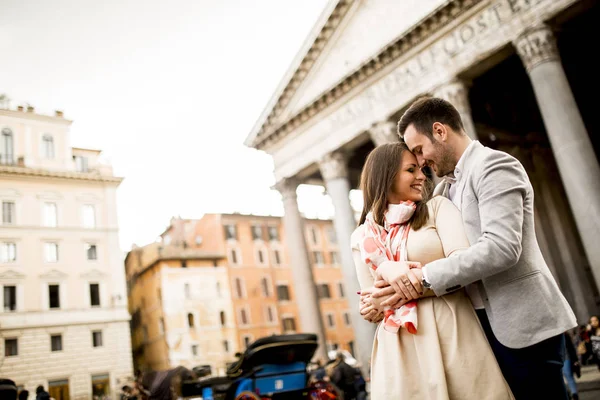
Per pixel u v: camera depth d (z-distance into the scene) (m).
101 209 41.16
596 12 19.83
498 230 2.05
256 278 54.19
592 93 26.95
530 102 28.19
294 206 28.27
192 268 51.09
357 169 31.17
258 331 52.25
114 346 38.59
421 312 2.21
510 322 2.14
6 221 36.88
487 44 19.53
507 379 2.21
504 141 26.94
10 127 38.88
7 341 34.75
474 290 2.34
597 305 25.38
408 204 2.39
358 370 13.71
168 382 11.94
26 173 38.12
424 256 2.29
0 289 35.31
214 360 49.03
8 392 8.15
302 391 10.43
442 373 2.08
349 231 24.75
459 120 2.52
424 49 21.72
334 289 58.62
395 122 23.41
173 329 48.31
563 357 2.18
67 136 41.09
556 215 26.64
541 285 2.15
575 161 16.66
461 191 2.37
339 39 25.94
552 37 18.14
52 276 37.56
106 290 39.66
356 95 24.53
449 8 20.36
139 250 54.88
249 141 29.98
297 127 27.53
